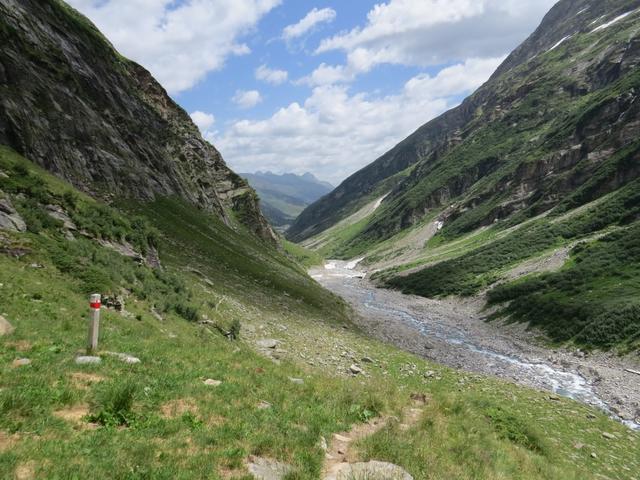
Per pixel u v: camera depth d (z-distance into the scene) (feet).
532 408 98.53
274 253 333.62
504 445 48.73
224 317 116.88
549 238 356.79
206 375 44.70
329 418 39.65
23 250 69.26
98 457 23.48
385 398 48.21
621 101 484.74
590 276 242.17
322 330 160.76
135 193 197.06
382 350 149.18
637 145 388.37
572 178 449.06
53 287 63.26
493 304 273.33
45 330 46.39
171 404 34.27
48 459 22.00
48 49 188.55
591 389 141.69
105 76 238.07
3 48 152.56
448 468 34.24
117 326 59.88
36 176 99.09
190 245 191.21
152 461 24.45
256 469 26.89
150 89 331.77
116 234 106.52
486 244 433.89
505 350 193.36
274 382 48.24
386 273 486.38
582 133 508.12
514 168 605.31
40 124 151.43
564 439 77.77
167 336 66.74
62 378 33.06
